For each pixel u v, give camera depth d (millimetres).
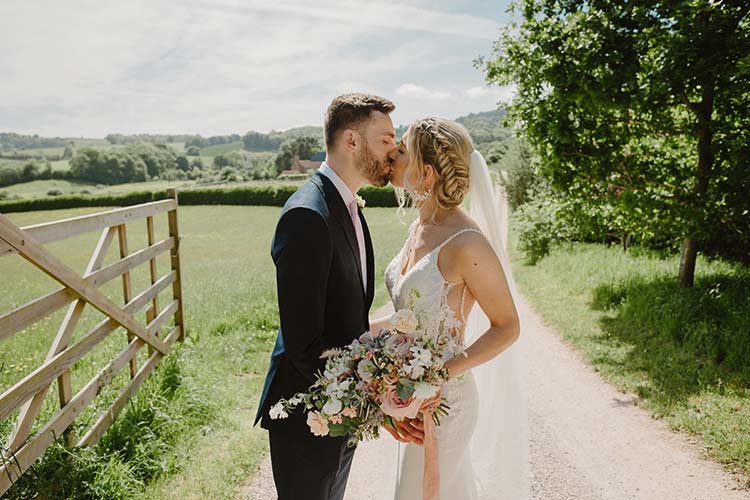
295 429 2061
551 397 4707
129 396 3990
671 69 5973
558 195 8727
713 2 5723
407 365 1735
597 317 7066
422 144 2078
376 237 18891
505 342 1969
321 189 2029
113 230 4094
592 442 3840
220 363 5250
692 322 5762
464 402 2215
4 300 10898
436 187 2092
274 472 2166
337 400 1741
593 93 6312
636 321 6457
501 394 2564
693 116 7285
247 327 6789
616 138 7262
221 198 49062
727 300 6164
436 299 2016
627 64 6242
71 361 3182
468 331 2578
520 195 20391
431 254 2057
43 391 2869
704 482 3250
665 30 6141
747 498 3062
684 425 3924
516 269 12422
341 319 2045
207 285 10609
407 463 2254
